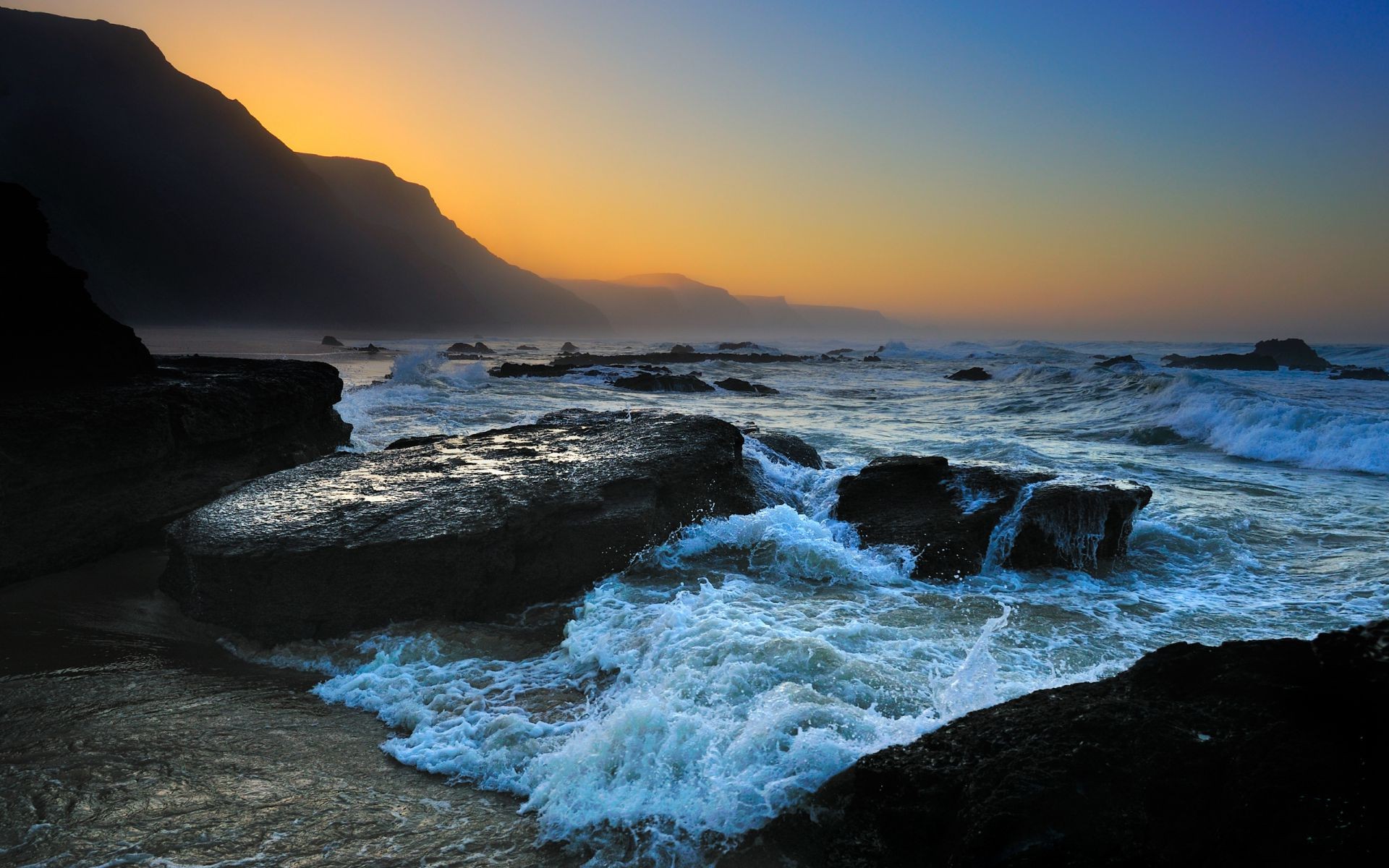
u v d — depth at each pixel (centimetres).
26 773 358
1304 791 246
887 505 761
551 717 423
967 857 268
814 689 401
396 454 802
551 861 308
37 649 507
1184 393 1847
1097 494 707
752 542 690
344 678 482
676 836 322
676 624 505
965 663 435
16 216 764
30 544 620
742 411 2188
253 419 875
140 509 706
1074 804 269
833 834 317
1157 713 297
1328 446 1310
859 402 2523
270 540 559
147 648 521
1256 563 711
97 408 696
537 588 605
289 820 330
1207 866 250
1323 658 284
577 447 798
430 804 349
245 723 422
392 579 556
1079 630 531
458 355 6581
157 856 302
